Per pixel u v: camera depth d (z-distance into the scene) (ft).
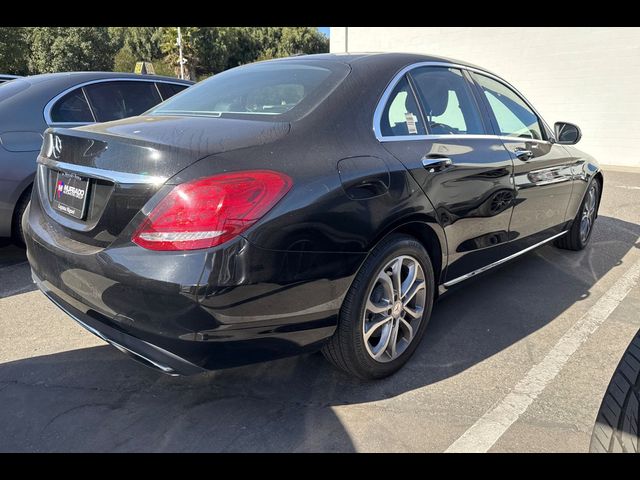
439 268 9.00
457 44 48.26
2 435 6.89
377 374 8.06
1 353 9.06
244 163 6.22
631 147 40.52
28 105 13.60
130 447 6.72
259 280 6.13
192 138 6.53
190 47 134.41
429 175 8.21
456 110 9.78
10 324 10.21
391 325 8.05
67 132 7.49
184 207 5.91
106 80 15.83
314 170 6.68
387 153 7.74
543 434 7.08
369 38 54.60
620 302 11.60
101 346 9.36
